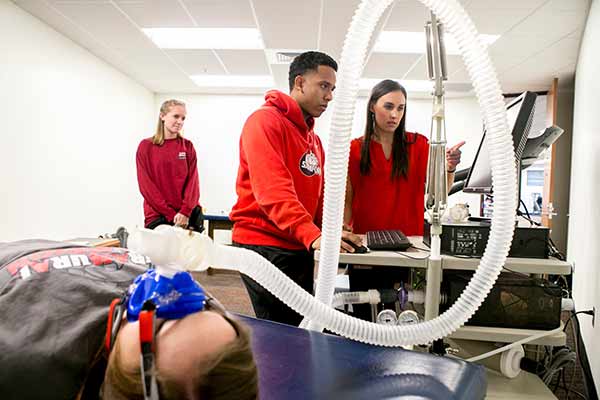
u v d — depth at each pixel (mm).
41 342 562
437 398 574
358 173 1626
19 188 3059
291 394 596
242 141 1238
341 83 737
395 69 4406
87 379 562
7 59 2926
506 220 720
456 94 5387
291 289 755
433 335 757
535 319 968
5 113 2910
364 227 1634
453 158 1409
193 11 3107
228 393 351
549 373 1158
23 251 743
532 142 1347
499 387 1016
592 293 2039
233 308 3074
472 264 937
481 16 3045
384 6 692
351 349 734
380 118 1558
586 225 2453
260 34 3568
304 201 1310
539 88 4914
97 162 4234
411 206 1646
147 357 342
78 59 3848
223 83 5293
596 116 2490
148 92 5598
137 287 434
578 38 3398
